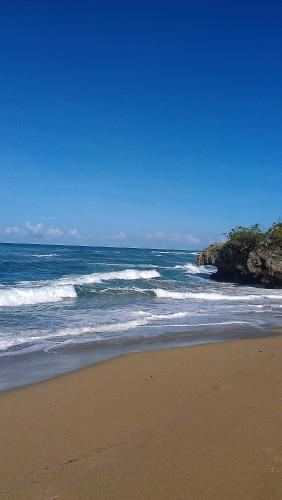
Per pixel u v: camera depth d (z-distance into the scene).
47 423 5.79
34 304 18.22
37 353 10.05
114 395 6.97
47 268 35.97
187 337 12.58
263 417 5.81
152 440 5.19
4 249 71.81
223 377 7.86
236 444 5.01
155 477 4.32
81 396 6.94
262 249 31.31
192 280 34.59
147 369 8.56
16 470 4.51
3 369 8.64
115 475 4.38
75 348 10.69
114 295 22.08
